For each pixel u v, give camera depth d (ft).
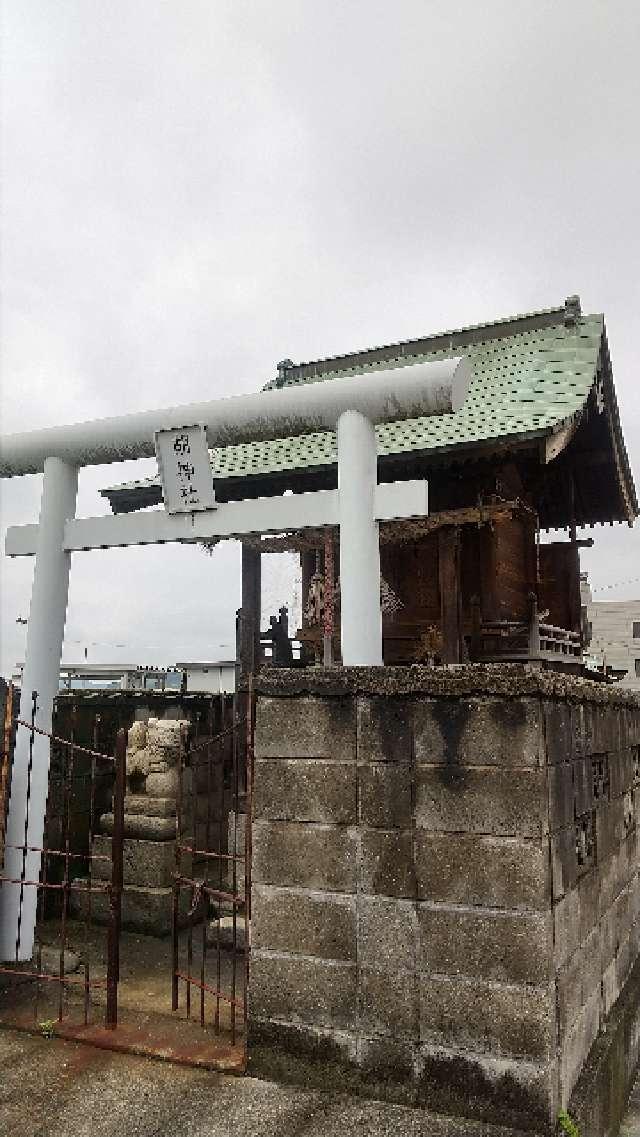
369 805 14.40
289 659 38.52
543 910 12.82
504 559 35.09
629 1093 17.99
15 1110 13.73
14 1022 17.71
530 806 13.12
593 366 32.89
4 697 21.25
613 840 20.04
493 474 33.04
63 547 23.13
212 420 21.03
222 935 24.44
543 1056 12.51
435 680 14.08
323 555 36.63
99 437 22.61
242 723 28.55
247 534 20.58
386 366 42.42
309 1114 13.19
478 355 38.34
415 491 18.84
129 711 32.71
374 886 14.15
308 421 20.21
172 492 21.56
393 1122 12.86
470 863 13.43
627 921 21.43
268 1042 14.71
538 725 13.29
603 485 43.75
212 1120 13.15
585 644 47.14
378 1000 13.83
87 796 29.71
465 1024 13.11
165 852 26.91
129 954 23.80
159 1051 15.89
